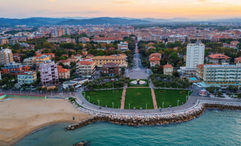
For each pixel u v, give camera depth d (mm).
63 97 184625
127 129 133250
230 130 130375
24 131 130625
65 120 143250
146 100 170625
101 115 147000
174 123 140500
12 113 155625
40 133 128375
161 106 158750
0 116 150875
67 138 122812
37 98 185125
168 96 179000
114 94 186125
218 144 116500
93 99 175875
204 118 146625
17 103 175125
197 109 152750
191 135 125562
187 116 144875
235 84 198625
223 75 199125
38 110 159625
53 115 150750
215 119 144750
